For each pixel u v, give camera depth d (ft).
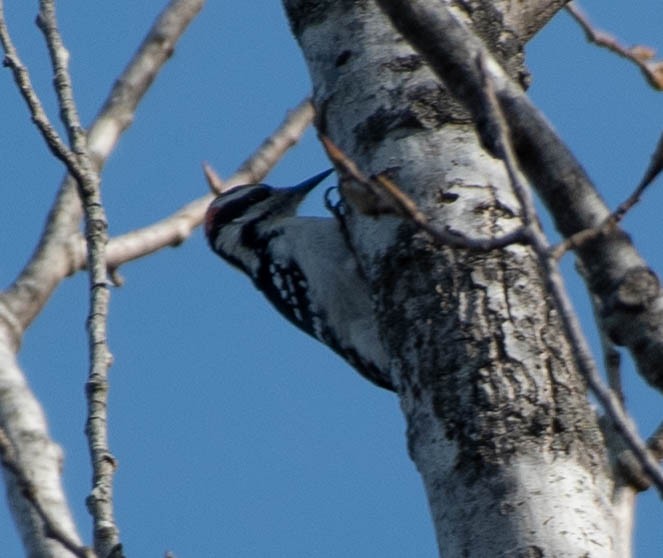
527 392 22.15
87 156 26.71
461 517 21.50
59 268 32.60
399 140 25.35
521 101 18.97
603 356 26.37
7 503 23.89
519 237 16.93
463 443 22.02
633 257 17.89
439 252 23.91
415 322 23.62
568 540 20.68
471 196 24.35
